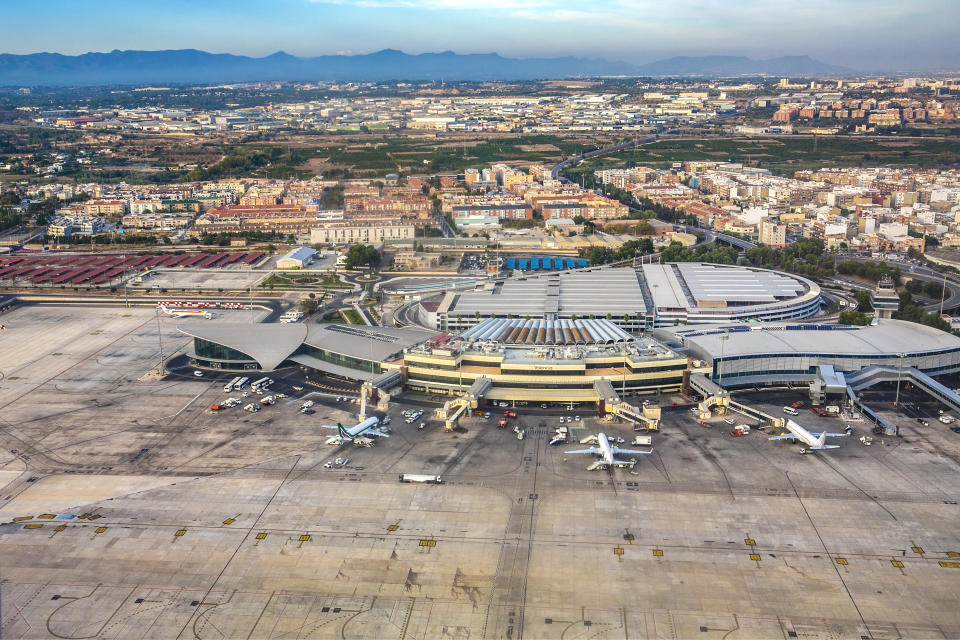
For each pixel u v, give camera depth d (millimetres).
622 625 168500
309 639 165000
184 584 182875
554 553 193500
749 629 167125
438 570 187375
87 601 176875
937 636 164750
